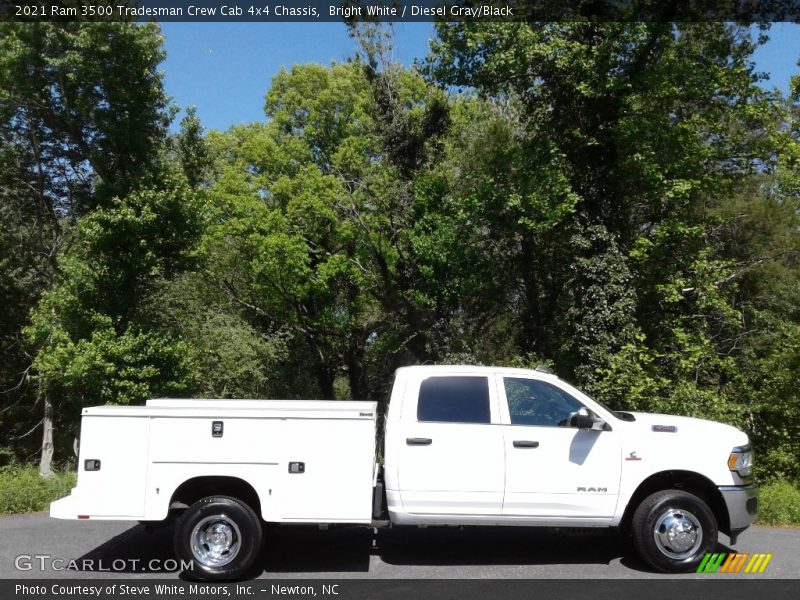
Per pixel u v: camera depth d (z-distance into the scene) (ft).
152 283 65.16
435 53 61.87
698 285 59.11
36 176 73.00
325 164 93.86
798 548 25.43
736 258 69.77
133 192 58.70
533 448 22.63
